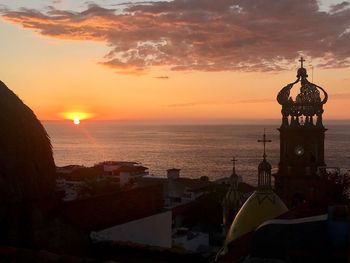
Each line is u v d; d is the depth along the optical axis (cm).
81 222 1711
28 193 1381
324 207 1428
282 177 3853
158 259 1582
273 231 932
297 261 898
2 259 1176
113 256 1622
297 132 3906
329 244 894
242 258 1227
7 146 1339
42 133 1465
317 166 3744
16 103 1437
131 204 2005
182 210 6962
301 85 4031
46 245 1432
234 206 3694
